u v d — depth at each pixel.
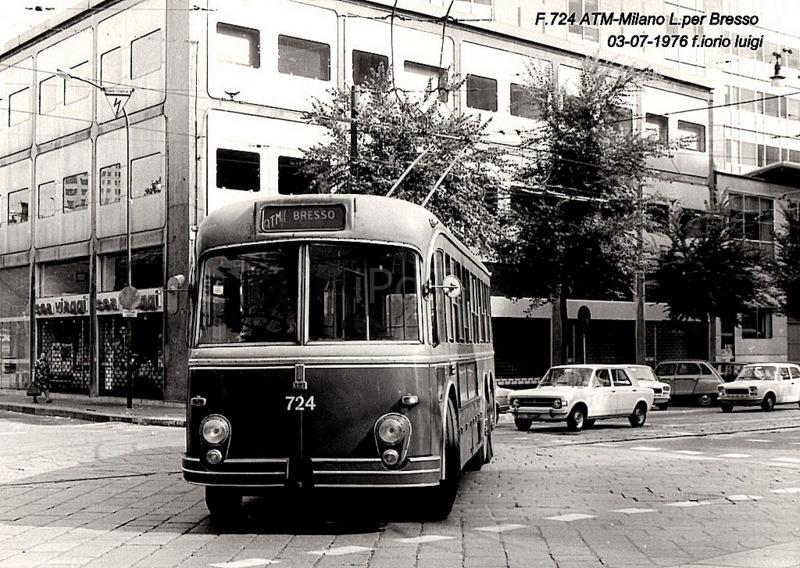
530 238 33.47
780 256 45.91
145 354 33.91
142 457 17.12
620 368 25.28
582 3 46.53
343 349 9.14
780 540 9.25
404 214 9.60
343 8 34.84
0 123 42.28
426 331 9.39
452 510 11.05
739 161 56.09
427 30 37.19
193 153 31.50
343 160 28.83
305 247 9.41
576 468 15.55
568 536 9.41
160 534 9.48
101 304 35.62
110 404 33.09
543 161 34.47
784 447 19.42
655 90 45.53
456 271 11.77
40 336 39.53
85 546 8.85
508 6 43.25
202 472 9.11
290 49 33.66
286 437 9.03
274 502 11.55
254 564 7.98
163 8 32.84
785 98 58.81
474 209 29.17
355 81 35.09
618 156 33.59
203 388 9.27
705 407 36.12
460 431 11.02
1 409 33.59
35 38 39.78
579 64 42.03
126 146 32.28
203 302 9.55
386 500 11.69
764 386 33.16
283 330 9.27
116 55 35.16
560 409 23.19
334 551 8.55
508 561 8.16
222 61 32.19
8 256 41.28
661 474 14.73
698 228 41.66
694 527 9.98
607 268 33.56
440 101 30.78
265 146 32.84
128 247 31.20
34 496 12.27
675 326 46.00
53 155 38.69
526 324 40.19
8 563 8.07
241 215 9.62
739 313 41.78
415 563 8.05
